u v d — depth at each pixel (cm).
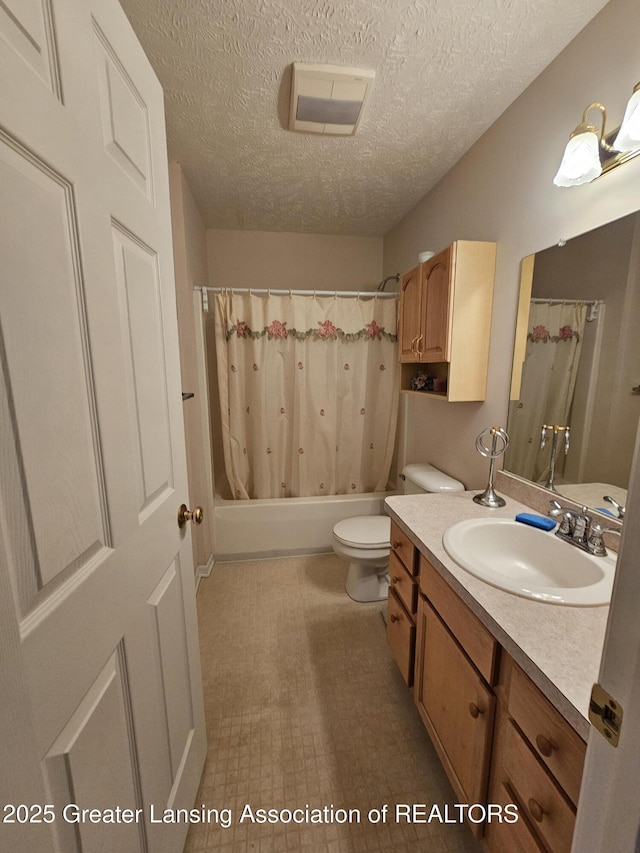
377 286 298
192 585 106
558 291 119
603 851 36
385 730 129
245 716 134
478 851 96
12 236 41
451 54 115
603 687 37
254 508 242
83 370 54
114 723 61
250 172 189
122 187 67
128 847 64
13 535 41
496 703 79
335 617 189
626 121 82
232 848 97
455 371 155
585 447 111
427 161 178
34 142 44
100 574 58
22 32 42
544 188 123
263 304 232
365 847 97
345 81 124
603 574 89
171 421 92
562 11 100
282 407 245
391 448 262
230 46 112
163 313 87
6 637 39
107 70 62
